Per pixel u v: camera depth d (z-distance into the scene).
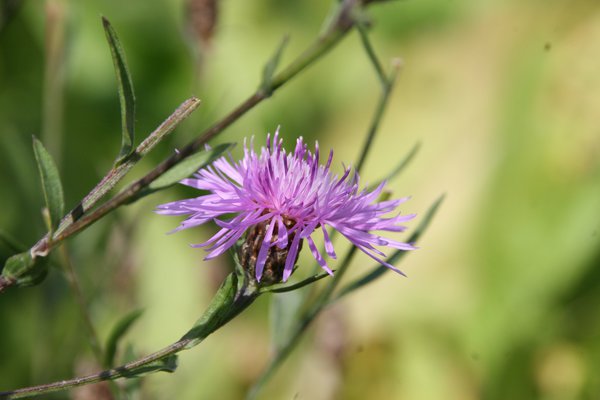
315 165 0.35
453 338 0.64
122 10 0.68
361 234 0.35
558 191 0.66
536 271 0.64
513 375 0.63
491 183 0.68
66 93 0.62
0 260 0.52
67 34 0.47
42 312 0.46
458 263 0.66
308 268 0.57
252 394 0.40
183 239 0.56
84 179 0.61
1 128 0.58
